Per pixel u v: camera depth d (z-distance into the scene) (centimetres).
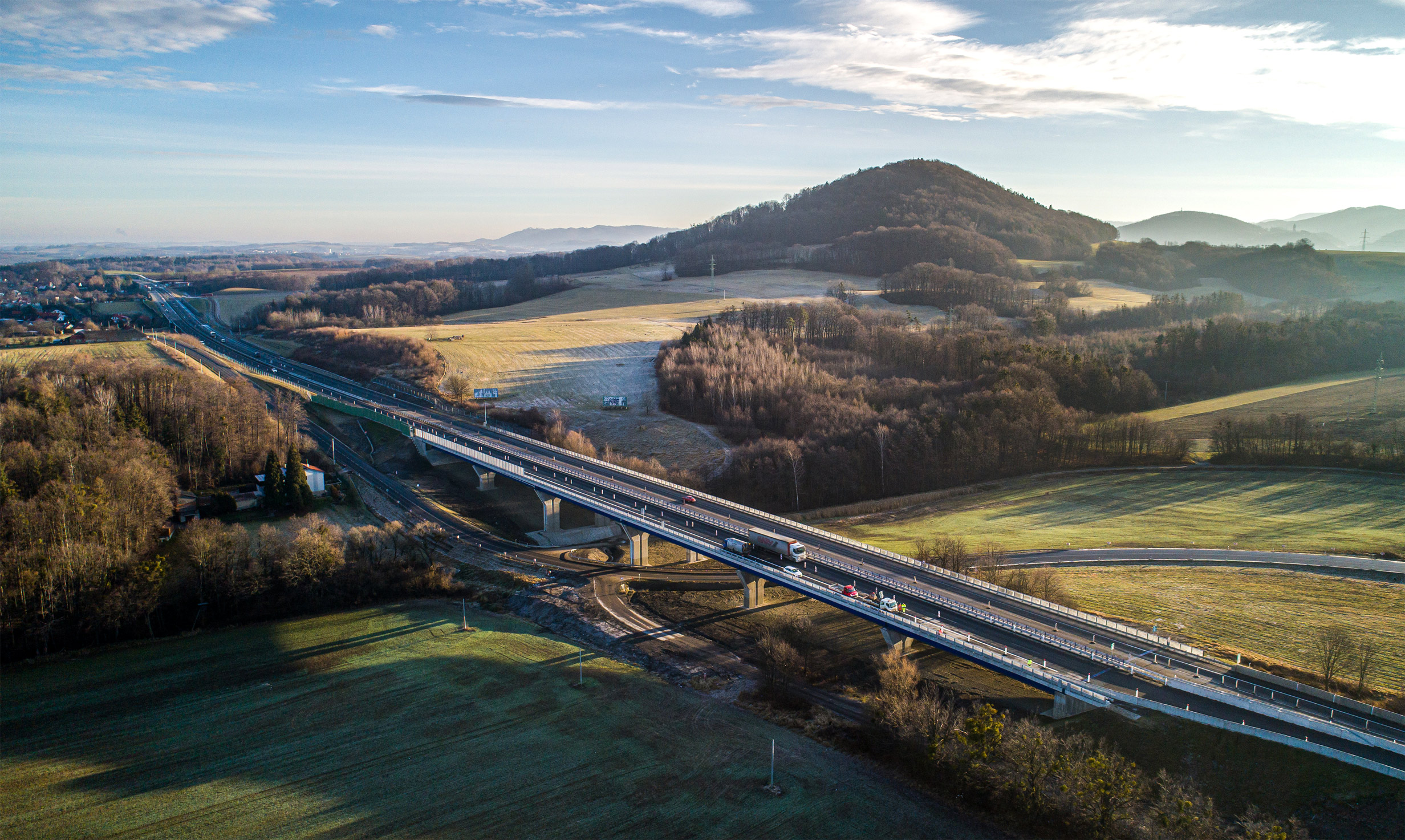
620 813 6738
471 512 14600
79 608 9569
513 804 6844
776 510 15662
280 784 7081
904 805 6912
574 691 8856
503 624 10681
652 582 12075
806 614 10838
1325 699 7394
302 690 8725
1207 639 8831
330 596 10881
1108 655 8162
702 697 8888
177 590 10125
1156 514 13912
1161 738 6975
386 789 7019
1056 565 11625
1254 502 14238
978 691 8506
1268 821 6053
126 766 7325
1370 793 6169
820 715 8475
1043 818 6506
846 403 18625
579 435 17688
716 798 6950
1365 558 11219
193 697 8569
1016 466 17212
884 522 14338
